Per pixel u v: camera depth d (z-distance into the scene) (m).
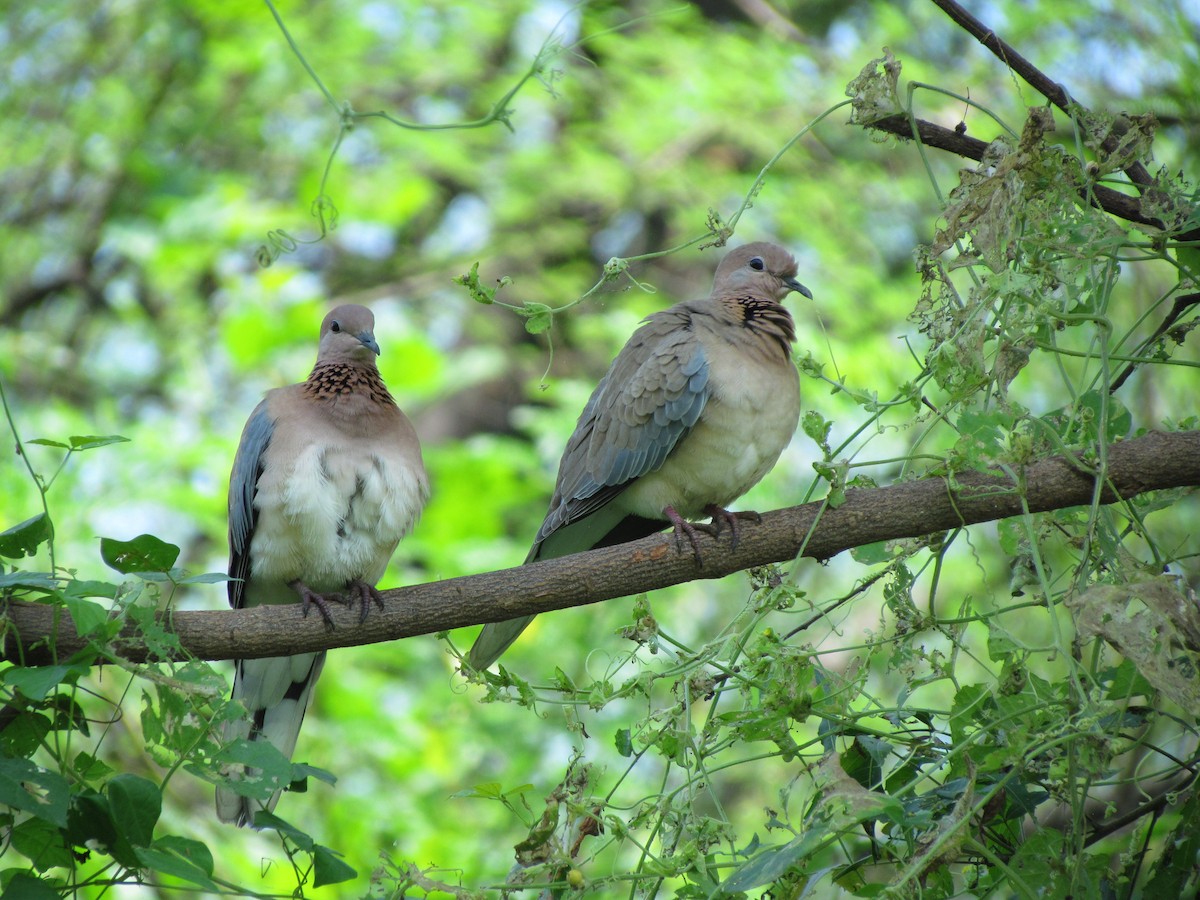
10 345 18.47
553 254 21.61
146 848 5.39
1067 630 12.40
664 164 19.67
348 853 14.27
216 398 18.09
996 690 5.84
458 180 20.88
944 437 14.95
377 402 8.69
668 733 5.85
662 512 8.92
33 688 5.54
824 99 19.08
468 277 6.77
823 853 6.31
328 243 20.78
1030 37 15.16
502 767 15.84
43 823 5.85
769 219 19.12
